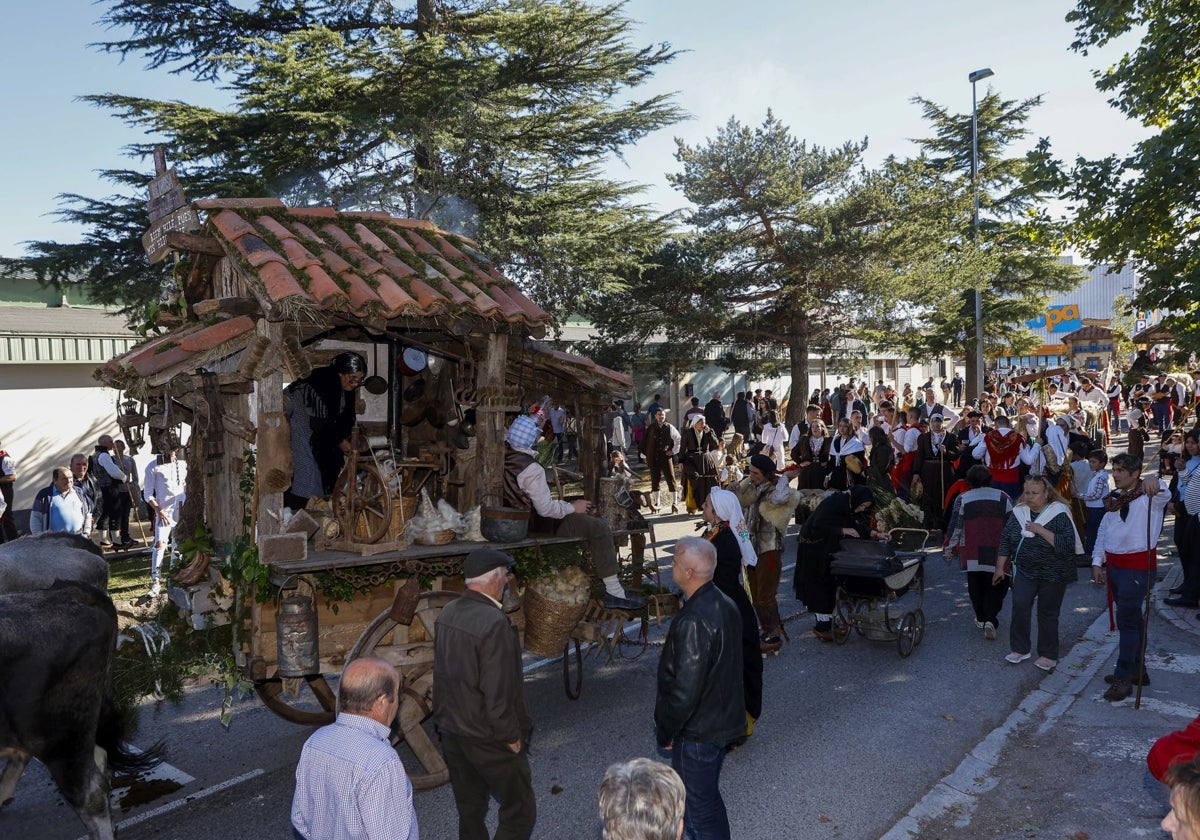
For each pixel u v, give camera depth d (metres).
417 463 7.36
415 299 6.37
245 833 5.72
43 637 5.00
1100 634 9.63
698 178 25.69
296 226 7.00
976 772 6.36
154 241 7.19
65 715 5.10
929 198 25.34
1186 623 9.81
